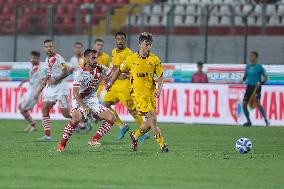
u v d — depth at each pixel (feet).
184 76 227.81
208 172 103.55
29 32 258.16
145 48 126.62
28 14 279.90
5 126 203.72
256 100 216.95
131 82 128.57
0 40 258.16
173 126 209.97
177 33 265.54
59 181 92.12
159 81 127.85
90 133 179.22
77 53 193.36
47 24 257.14
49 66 158.10
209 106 220.43
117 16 263.49
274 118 216.74
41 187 86.79
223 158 122.42
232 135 180.34
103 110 139.33
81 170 102.94
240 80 222.69
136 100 128.67
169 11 247.91
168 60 247.50
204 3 282.77
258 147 147.64
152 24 265.95
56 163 110.83
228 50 245.04
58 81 158.81
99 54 177.78
